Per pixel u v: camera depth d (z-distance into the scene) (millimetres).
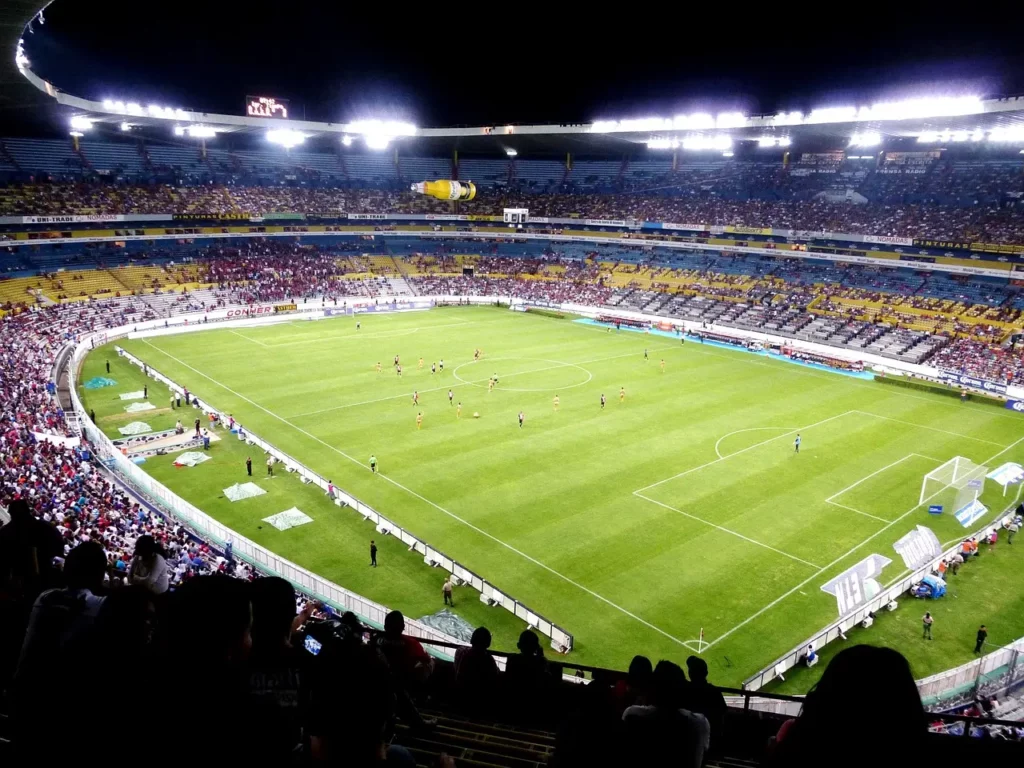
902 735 3293
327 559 34500
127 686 4344
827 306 89500
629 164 126750
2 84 61219
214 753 3963
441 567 33844
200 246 105312
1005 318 77500
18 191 87188
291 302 99750
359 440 50094
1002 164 92438
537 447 48938
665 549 35656
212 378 65188
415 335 86250
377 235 122375
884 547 36469
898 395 65000
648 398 61281
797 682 26625
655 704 5719
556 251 121188
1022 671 25828
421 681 10617
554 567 33875
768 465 46750
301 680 5293
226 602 4223
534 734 9383
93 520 29656
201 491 41656
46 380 56812
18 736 4555
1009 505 42688
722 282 101750
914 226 89312
